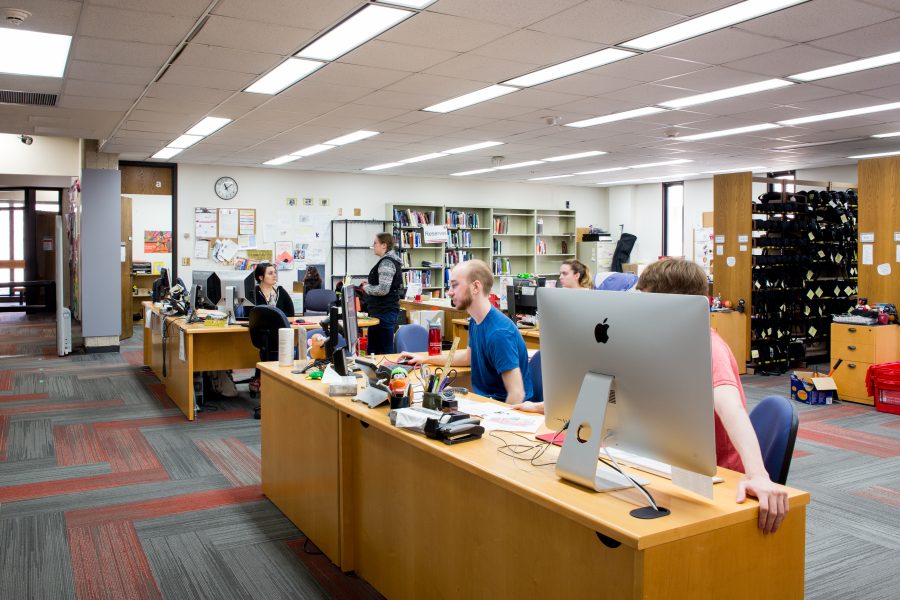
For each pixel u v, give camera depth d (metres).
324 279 11.69
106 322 8.97
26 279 14.45
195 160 10.29
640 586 1.44
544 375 1.88
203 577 2.82
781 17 3.99
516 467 1.88
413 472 2.37
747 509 1.58
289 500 3.40
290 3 3.74
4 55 4.70
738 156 9.70
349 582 2.78
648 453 1.67
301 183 11.49
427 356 3.68
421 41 4.41
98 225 8.91
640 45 4.53
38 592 2.69
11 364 8.04
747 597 1.60
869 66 5.03
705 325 1.48
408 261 12.39
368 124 7.30
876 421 5.68
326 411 2.93
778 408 2.06
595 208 14.41
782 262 7.86
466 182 12.95
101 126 7.34
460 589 2.12
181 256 10.69
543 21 4.04
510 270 13.52
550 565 1.75
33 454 4.52
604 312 1.67
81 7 3.78
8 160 10.16
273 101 6.14
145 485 3.93
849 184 9.62
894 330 6.38
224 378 6.31
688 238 13.00
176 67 4.98
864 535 3.32
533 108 6.51
